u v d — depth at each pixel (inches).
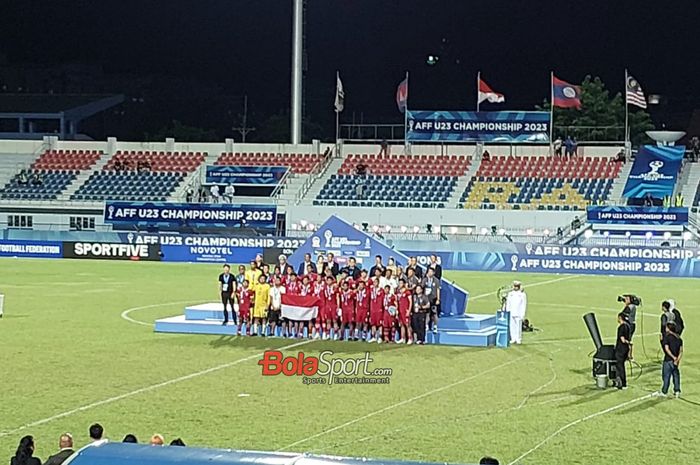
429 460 658.2
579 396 876.6
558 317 1435.8
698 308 1550.2
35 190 2773.1
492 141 2696.9
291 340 1171.3
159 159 2886.3
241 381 924.0
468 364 1034.1
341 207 2504.9
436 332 1170.6
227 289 1214.9
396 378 953.5
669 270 2146.9
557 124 3732.8
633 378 970.7
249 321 1203.9
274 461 401.1
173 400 836.6
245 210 2490.2
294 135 2876.5
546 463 655.8
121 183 2797.7
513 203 2596.0
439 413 801.6
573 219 2423.7
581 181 2669.8
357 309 1169.4
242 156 2866.6
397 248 2322.8
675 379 881.5
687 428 757.9
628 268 2171.5
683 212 2321.6
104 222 2568.9
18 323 1298.0
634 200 2556.6
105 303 1524.4
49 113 3523.6
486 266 2241.6
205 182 2763.3
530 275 2148.1
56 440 695.7
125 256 2413.9
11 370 963.3
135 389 879.7
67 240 2449.6
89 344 1128.8
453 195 2650.1
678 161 2628.0
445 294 1259.2
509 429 749.3
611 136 3688.5
